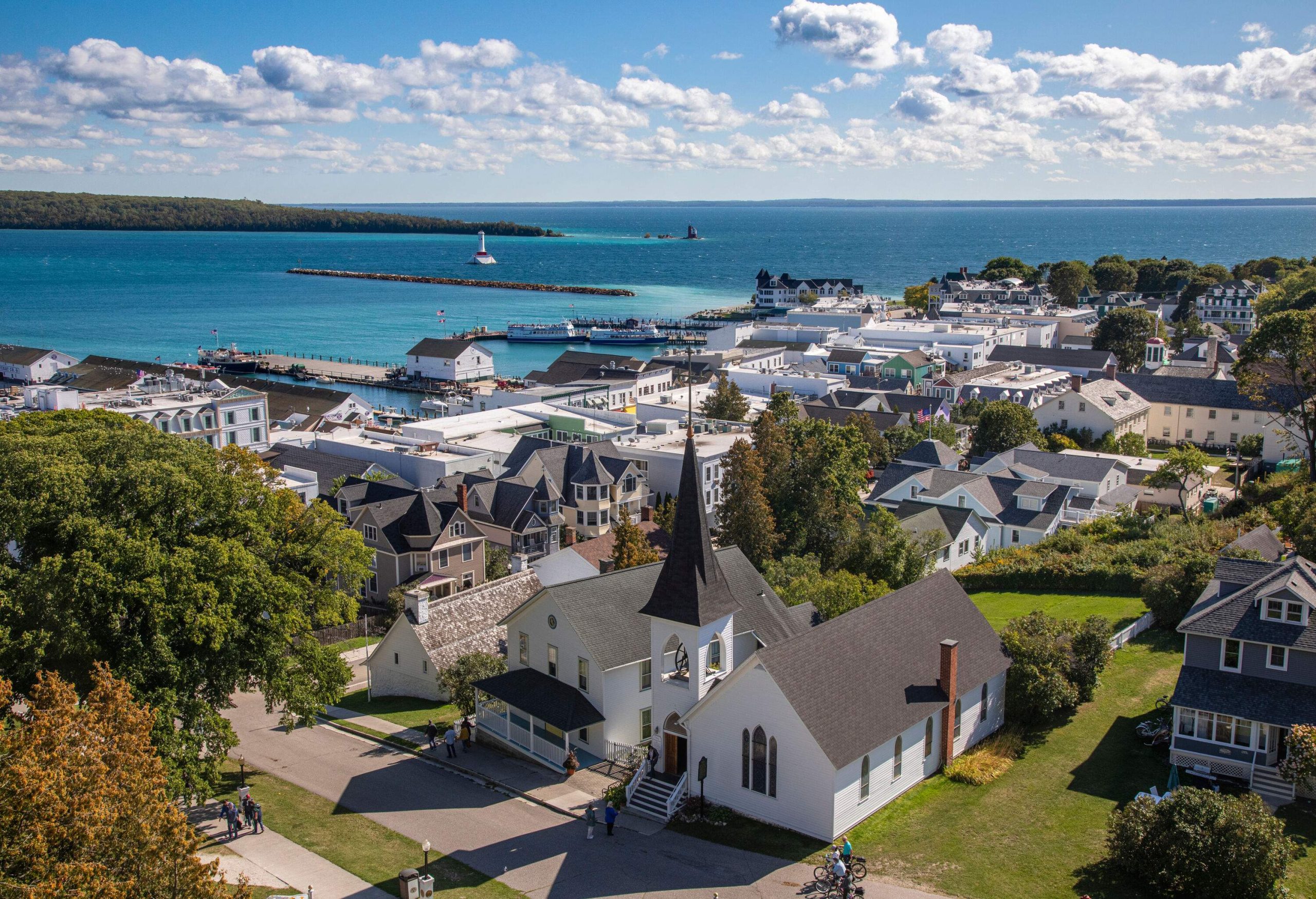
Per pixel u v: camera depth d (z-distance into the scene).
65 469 47.22
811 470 92.50
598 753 53.69
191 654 48.53
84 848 28.11
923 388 171.75
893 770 46.28
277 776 52.84
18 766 27.86
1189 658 49.72
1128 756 50.16
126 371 182.38
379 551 92.44
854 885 38.88
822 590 64.75
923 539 87.62
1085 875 39.47
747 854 42.22
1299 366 112.25
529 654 56.72
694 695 47.03
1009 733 52.56
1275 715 46.00
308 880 41.06
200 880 29.39
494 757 54.44
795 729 43.16
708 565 47.00
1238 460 125.44
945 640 49.59
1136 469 115.75
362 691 70.31
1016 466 109.12
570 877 41.06
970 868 40.22
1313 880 38.62
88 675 44.34
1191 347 193.38
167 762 43.50
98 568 43.81
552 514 104.75
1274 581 49.19
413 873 39.25
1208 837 37.09
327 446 128.62
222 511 54.50
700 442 118.88
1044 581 81.69
